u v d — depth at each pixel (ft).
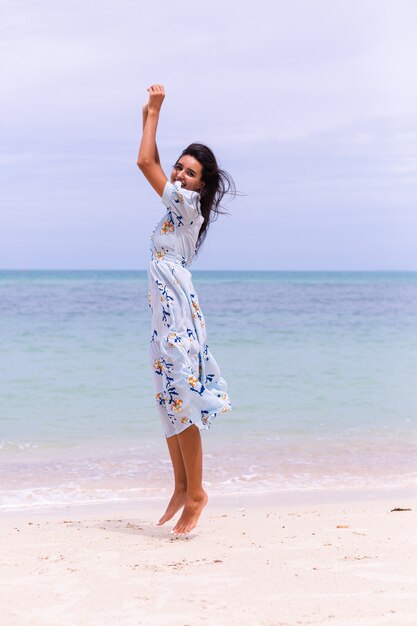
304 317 85.76
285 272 648.79
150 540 13.85
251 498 19.02
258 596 10.43
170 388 13.62
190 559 12.37
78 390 36.17
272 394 35.73
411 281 300.81
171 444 14.64
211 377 14.20
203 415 13.69
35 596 10.52
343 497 19.22
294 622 9.45
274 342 58.85
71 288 178.81
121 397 34.53
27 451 24.44
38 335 61.52
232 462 23.27
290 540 13.74
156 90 14.15
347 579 11.15
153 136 14.06
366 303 118.52
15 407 31.89
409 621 9.46
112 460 23.32
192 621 9.52
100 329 66.69
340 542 13.53
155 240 14.10
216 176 14.34
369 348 55.01
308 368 44.50
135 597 10.44
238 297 141.18
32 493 19.44
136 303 109.40
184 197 13.85
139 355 49.37
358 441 26.43
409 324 75.97
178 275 13.84
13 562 12.23
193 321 13.92
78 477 21.21
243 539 13.87
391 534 14.23
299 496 19.31
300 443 26.04
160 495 19.40
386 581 11.04
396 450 25.14
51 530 14.85
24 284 219.20
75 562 12.22
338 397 35.09
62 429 27.78
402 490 20.15
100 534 14.42
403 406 33.01
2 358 47.24
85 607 10.07
